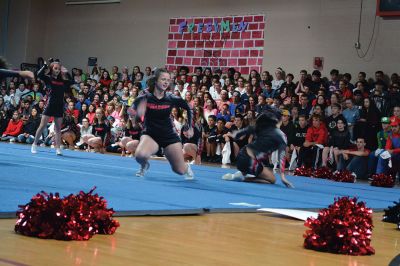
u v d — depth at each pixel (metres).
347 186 11.00
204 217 5.32
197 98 16.39
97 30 23.41
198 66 20.59
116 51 22.84
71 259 3.19
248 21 19.53
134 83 19.89
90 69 23.50
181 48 21.08
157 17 21.78
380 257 4.02
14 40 24.70
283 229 4.96
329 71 17.83
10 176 7.33
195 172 11.16
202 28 20.56
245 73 19.53
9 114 20.22
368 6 17.17
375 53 17.02
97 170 9.64
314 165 14.24
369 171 13.72
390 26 16.80
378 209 7.31
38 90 20.73
